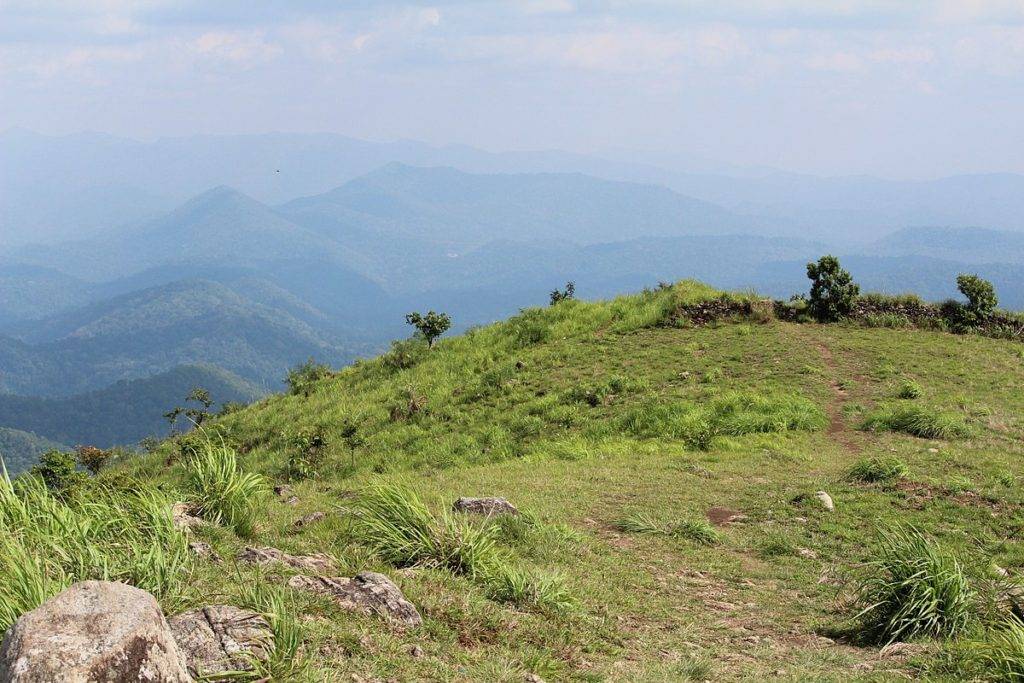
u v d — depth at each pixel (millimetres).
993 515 15234
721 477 20047
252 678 5293
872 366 32188
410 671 6227
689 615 10414
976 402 26562
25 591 5957
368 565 8977
